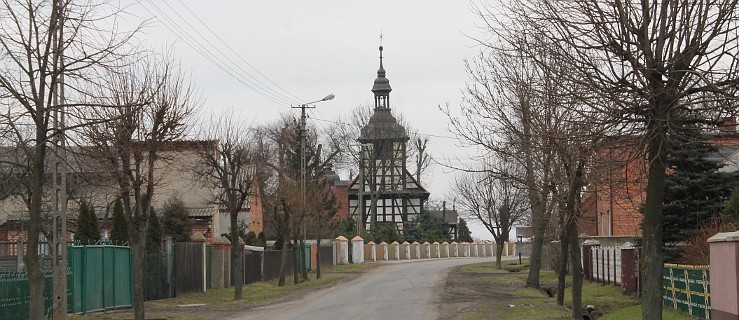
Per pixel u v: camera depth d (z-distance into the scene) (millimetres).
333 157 73062
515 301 26375
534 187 19844
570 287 33031
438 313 23031
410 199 85000
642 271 11953
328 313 23781
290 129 68125
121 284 25734
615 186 16359
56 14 13789
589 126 12039
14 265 25172
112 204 37969
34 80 13789
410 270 52906
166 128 19203
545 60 16859
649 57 11227
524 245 83812
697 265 20156
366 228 85000
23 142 14500
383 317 22250
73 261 22766
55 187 20359
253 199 59281
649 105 11273
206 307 26438
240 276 30078
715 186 26266
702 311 18047
